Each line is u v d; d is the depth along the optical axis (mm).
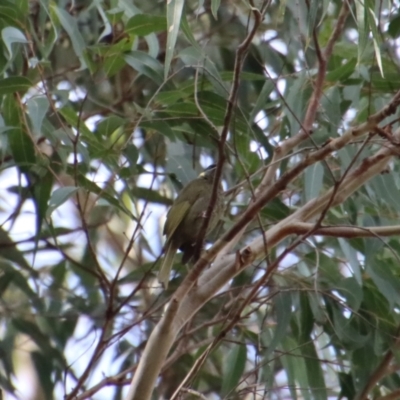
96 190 8250
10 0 8641
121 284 9734
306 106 8961
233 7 12086
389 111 6266
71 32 8430
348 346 8484
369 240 8102
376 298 9016
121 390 10227
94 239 11812
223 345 10641
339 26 8656
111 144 8789
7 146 8445
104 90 11852
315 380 8742
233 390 8250
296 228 7312
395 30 9133
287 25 10352
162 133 8555
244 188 9070
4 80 7973
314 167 8062
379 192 8164
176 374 10898
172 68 10781
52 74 11188
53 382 10305
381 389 10445
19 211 9320
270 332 9258
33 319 10602
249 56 10555
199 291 7289
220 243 6820
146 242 11484
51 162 8656
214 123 8719
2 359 10562
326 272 8766
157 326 7012
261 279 6926
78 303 10586
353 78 9109
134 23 8477
